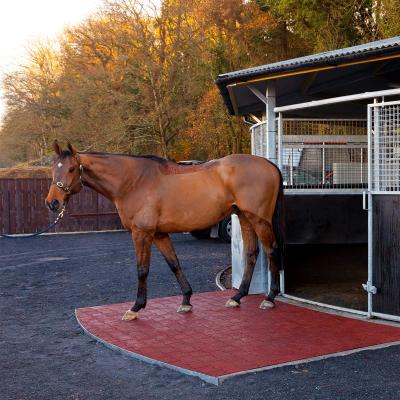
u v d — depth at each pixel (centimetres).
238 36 2459
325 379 429
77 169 616
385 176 582
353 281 830
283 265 714
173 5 2473
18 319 675
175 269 658
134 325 604
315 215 841
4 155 3397
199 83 2570
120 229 1977
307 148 866
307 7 1948
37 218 1894
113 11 2461
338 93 888
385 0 1505
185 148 2711
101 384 441
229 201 638
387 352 489
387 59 588
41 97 2923
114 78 2541
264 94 789
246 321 605
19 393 426
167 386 431
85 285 900
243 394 405
